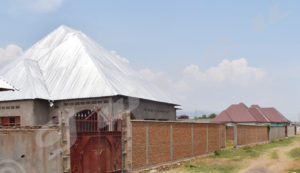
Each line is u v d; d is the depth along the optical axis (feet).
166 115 77.36
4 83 35.78
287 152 72.13
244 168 48.39
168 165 48.03
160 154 46.42
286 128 134.62
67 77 64.18
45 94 60.39
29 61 69.87
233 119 149.18
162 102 72.08
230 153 68.95
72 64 66.90
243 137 85.15
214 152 67.05
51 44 78.02
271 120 160.86
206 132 64.18
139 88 68.44
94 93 56.95
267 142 106.01
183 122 54.39
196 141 59.11
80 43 71.87
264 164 52.90
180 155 52.47
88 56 66.74
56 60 70.74
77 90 59.57
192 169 47.14
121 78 67.05
